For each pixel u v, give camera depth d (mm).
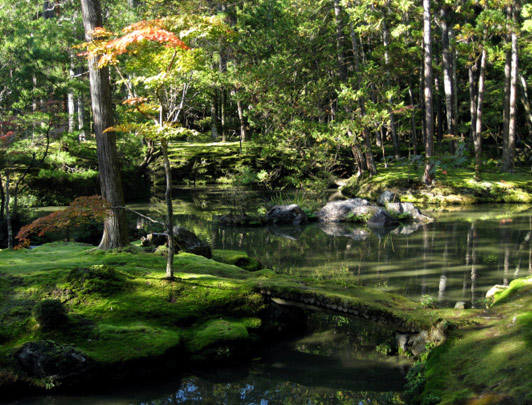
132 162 30312
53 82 20844
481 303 8477
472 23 33688
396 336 6789
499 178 26156
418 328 6484
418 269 11242
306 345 7180
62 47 22562
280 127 27562
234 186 32125
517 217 18938
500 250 13047
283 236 16219
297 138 26234
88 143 27484
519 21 29844
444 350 5723
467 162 30219
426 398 4848
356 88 27500
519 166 34031
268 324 7422
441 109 39906
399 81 37219
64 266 8406
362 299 7277
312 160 26766
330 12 32188
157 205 23922
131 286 7570
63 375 5684
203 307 7328
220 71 32062
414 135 30391
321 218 20188
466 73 41156
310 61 29938
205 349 6488
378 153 35812
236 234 16625
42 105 19047
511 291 7668
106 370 5848
